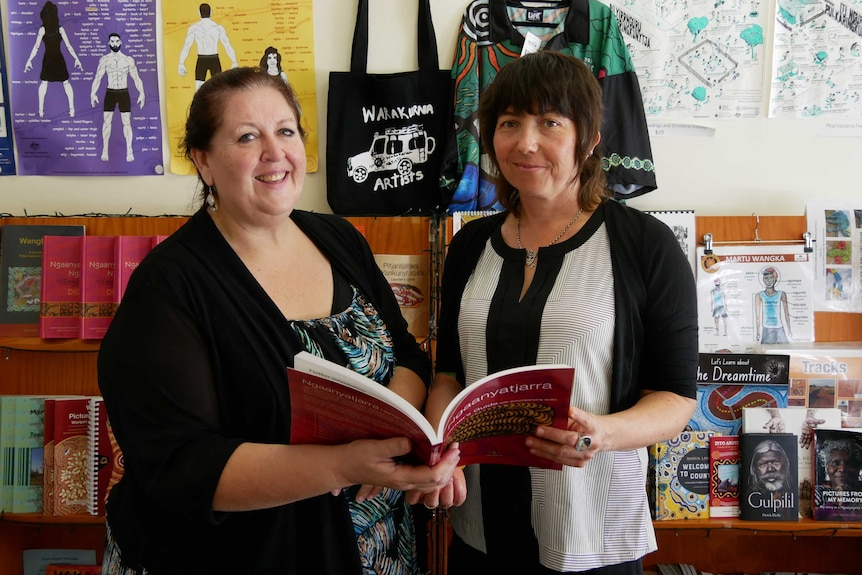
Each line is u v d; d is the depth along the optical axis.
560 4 1.92
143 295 0.96
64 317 1.88
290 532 1.00
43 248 1.88
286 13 1.98
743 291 1.93
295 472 0.86
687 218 1.92
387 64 2.00
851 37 1.95
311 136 2.01
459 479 1.06
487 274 1.22
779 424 1.85
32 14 1.98
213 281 0.99
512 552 1.16
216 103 1.00
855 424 1.87
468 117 1.89
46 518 1.89
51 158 2.03
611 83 1.87
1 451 1.94
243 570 0.98
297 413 0.88
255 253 1.09
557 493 1.10
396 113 1.95
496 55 1.92
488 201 1.89
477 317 1.18
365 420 0.84
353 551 1.04
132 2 1.97
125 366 0.93
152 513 1.00
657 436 1.04
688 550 2.07
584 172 1.18
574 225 1.18
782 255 1.92
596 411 1.11
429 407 1.18
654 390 1.12
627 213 1.16
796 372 1.87
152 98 2.01
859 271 1.93
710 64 1.98
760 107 1.99
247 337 0.98
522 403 0.93
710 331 1.93
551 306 1.11
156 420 0.92
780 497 1.82
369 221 1.97
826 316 1.94
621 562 1.12
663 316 1.09
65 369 2.03
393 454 0.83
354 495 1.12
